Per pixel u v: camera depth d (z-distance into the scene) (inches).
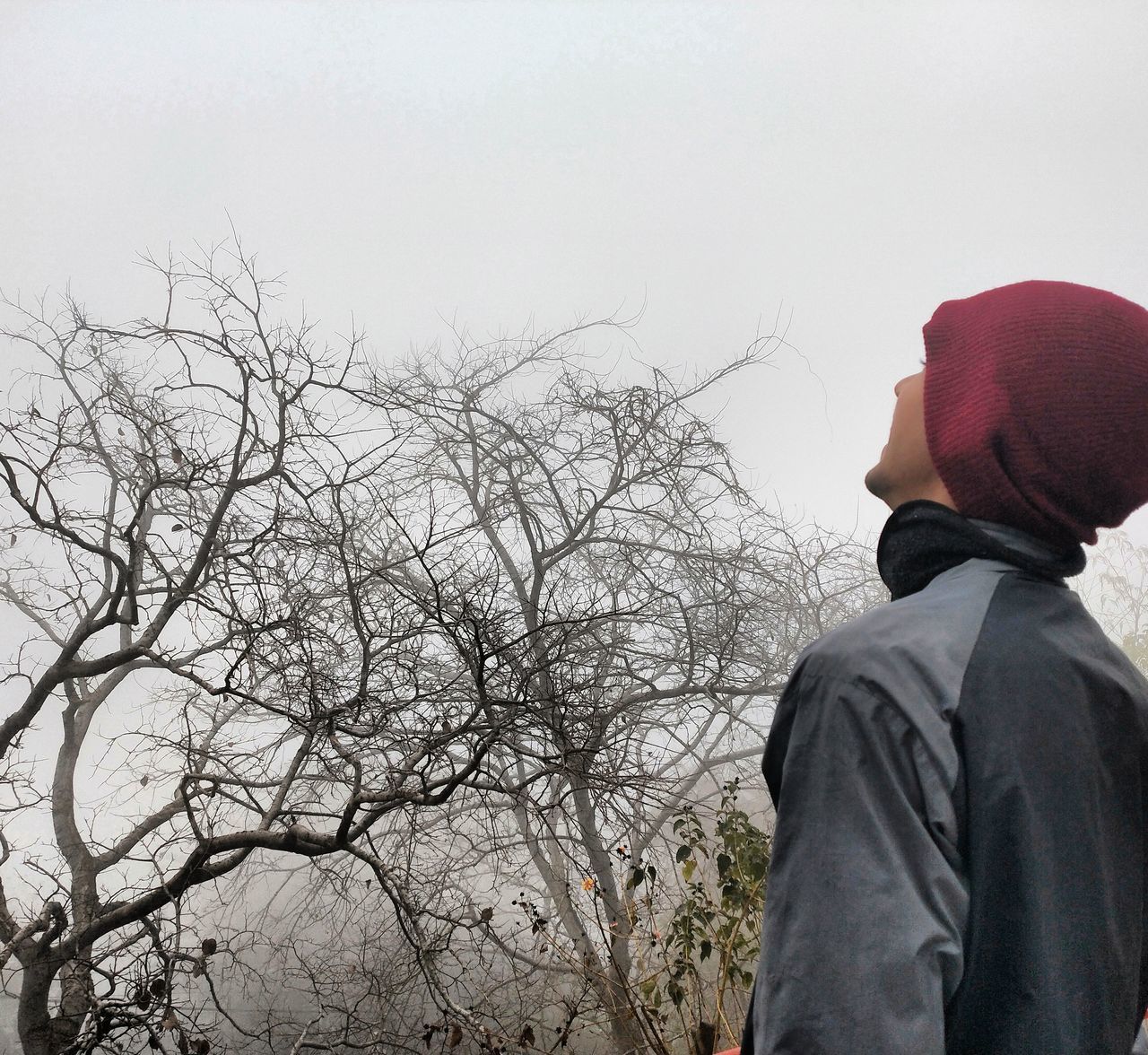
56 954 271.4
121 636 382.0
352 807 232.4
